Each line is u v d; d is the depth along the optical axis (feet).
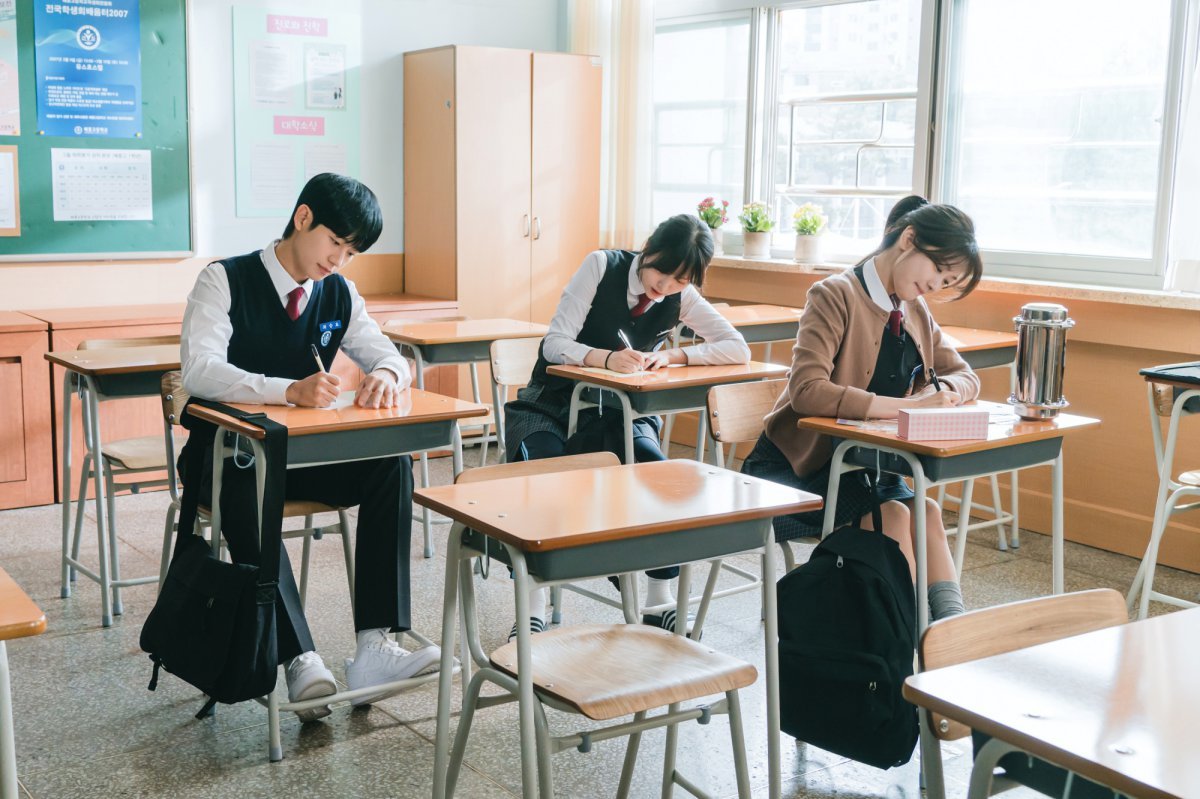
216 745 8.77
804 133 18.69
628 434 10.89
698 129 20.47
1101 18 14.66
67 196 16.61
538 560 5.93
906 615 7.56
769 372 11.62
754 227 18.81
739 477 7.44
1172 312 13.51
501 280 19.35
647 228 20.56
